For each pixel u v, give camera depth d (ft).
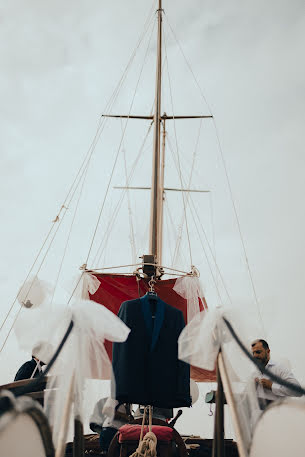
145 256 28.48
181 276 31.76
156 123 42.45
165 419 20.89
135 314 18.25
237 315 13.97
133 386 17.06
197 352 13.71
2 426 9.08
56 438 12.56
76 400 13.37
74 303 13.89
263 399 16.75
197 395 24.27
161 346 17.83
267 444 12.84
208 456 20.29
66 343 13.57
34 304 19.06
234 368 13.78
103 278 33.40
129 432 16.97
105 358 14.11
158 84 44.70
